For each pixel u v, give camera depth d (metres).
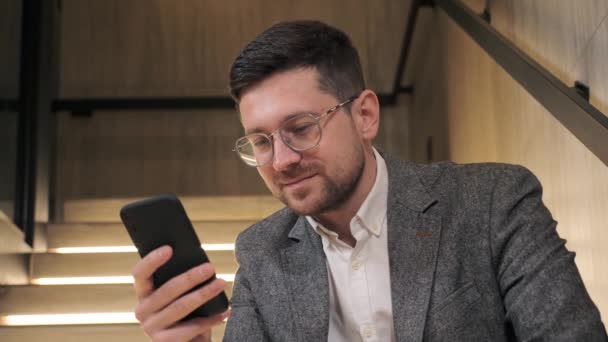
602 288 1.67
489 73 2.85
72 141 5.01
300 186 1.10
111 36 5.23
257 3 5.35
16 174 3.36
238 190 5.03
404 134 5.16
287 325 1.22
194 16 5.32
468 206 1.18
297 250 1.27
